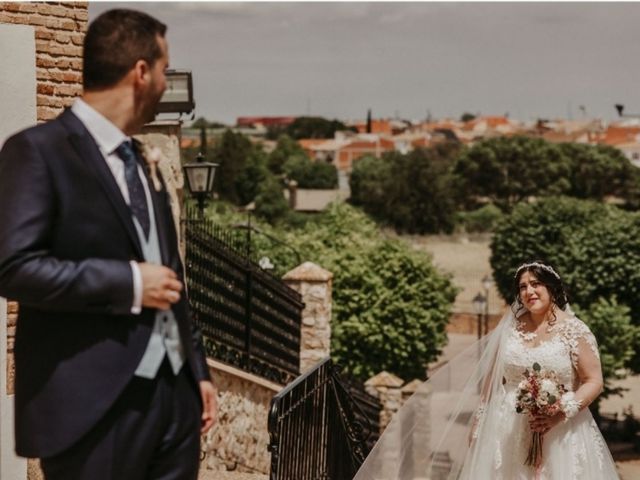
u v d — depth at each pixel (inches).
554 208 1739.7
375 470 245.8
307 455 255.8
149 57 112.9
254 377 433.4
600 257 1386.6
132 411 111.3
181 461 116.3
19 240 105.4
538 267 237.8
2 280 105.7
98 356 109.3
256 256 1058.7
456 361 248.7
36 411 109.1
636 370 1316.4
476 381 246.5
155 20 115.3
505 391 240.8
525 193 5305.1
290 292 567.2
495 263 1807.3
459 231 4517.7
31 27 227.5
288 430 231.5
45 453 108.0
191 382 119.0
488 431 240.4
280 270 1141.7
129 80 112.3
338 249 1446.9
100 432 110.0
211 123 7760.8
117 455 110.6
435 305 1211.2
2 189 108.1
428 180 4493.1
